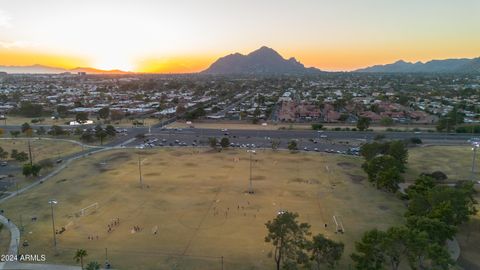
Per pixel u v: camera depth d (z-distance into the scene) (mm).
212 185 137250
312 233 97438
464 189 105750
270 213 111688
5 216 109688
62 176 149500
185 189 133250
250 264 83062
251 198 124000
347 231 98750
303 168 158875
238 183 139375
